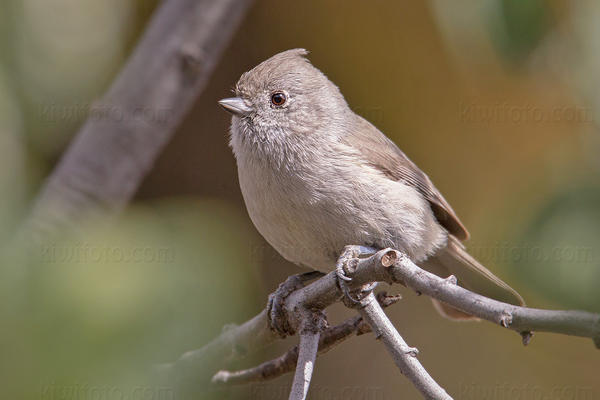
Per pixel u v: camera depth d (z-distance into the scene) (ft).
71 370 14.76
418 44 41.04
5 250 15.74
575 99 29.53
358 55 42.75
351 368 42.57
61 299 15.07
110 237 16.70
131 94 31.53
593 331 13.80
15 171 30.50
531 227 25.67
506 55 25.85
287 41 43.65
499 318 15.02
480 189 42.50
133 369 15.10
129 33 38.40
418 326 42.68
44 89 33.09
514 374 41.55
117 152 31.14
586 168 27.09
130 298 15.53
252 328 23.88
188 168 44.09
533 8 25.23
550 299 23.49
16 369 14.61
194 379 24.22
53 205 29.94
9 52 31.17
